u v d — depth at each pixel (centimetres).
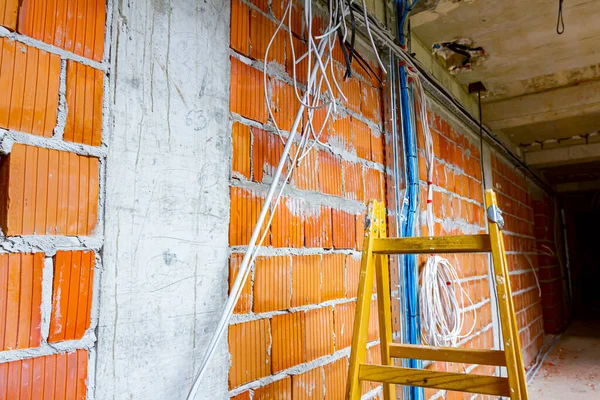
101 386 75
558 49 273
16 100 69
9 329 66
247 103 117
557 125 427
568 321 725
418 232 215
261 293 117
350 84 178
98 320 76
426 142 227
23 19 71
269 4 131
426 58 268
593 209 859
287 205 131
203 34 103
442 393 238
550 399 356
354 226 168
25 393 67
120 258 80
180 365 89
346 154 169
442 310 222
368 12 178
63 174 74
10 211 67
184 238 93
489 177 378
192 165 96
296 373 127
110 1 83
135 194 84
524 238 506
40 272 70
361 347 112
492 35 256
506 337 101
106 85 81
